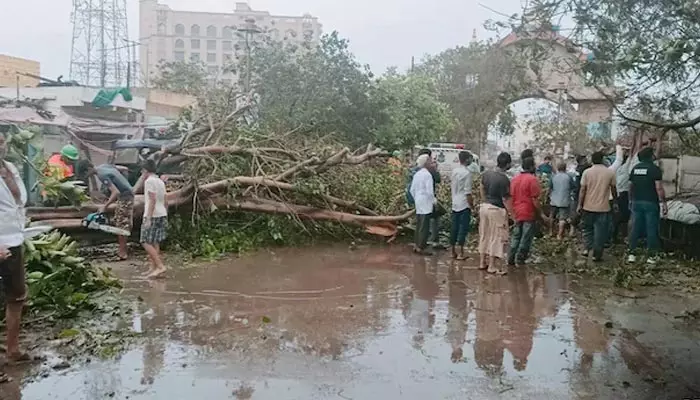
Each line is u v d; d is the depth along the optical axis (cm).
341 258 1070
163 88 3681
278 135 1294
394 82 2809
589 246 1117
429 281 891
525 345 600
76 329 626
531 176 1012
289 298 778
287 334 627
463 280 900
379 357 561
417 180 1122
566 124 2567
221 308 723
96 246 1108
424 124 2816
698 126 1090
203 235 1106
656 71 802
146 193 877
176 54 9338
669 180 1263
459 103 3528
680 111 967
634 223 1070
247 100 1558
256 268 966
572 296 805
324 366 535
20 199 534
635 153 1217
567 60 890
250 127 1327
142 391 476
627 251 1081
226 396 468
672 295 812
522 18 856
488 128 3544
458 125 3528
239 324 659
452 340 614
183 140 1160
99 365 530
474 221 1393
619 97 941
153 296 774
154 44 9262
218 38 9375
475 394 478
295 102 1853
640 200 1053
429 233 1224
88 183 1307
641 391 486
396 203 1297
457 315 709
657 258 1020
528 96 1080
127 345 584
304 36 2112
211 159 1141
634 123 1066
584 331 648
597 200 1038
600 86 1069
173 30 9294
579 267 997
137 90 2839
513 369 533
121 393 472
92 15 4734
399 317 697
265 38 2069
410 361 551
